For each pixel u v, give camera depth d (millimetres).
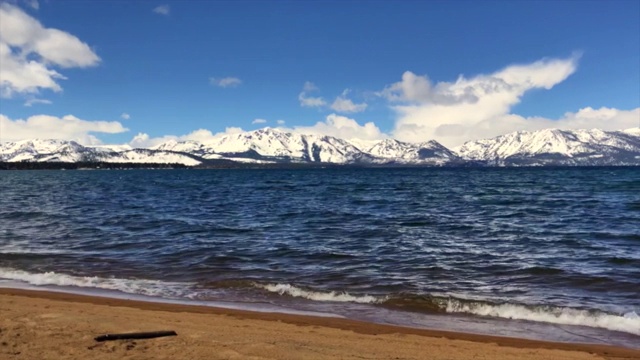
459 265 16344
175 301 12180
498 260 17172
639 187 67688
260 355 7551
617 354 8281
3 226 27125
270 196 56062
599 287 13281
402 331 9664
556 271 15141
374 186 79688
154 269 16047
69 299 12195
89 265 16734
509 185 78312
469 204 42875
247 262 17109
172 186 83812
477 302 11758
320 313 11102
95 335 8445
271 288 13328
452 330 9883
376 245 20562
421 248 19766
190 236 23609
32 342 7996
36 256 18281
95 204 43344
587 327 10039
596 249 19375
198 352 7625
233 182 103062
